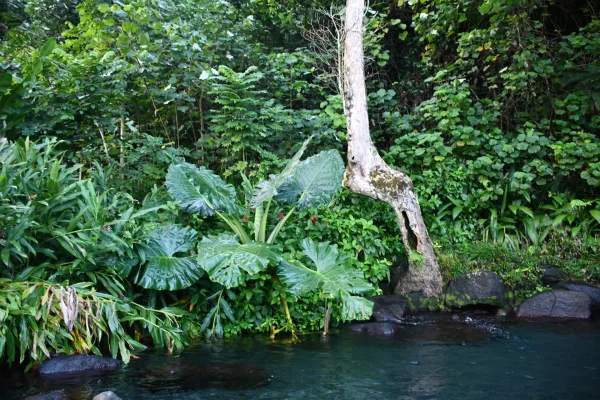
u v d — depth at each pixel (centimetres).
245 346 453
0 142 450
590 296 584
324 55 827
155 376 366
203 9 871
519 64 788
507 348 444
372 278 608
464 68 888
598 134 807
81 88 639
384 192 598
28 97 625
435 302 601
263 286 505
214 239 496
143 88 743
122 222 441
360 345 457
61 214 434
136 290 478
